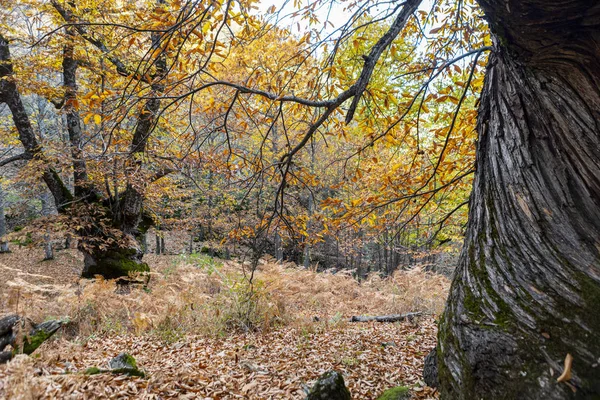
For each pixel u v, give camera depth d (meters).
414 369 4.14
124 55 4.57
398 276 9.20
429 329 6.14
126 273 9.60
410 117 4.98
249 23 2.68
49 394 2.54
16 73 7.95
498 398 1.62
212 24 2.35
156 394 3.12
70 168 8.94
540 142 2.02
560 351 1.52
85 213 9.08
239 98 3.10
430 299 8.22
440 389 2.07
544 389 1.47
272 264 8.33
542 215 1.91
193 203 16.06
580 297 1.59
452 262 15.78
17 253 17.83
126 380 3.31
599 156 1.78
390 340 5.53
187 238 23.19
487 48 2.53
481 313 1.91
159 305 6.57
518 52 1.98
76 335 5.68
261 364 4.55
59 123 13.52
